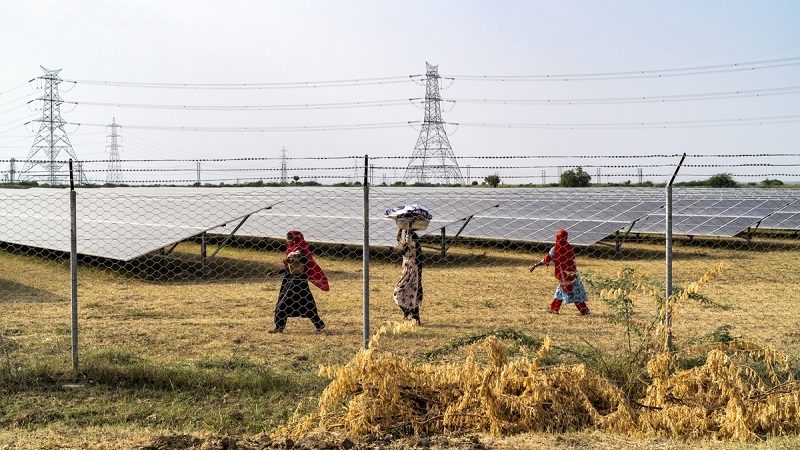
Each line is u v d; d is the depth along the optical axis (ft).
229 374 28.19
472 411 22.66
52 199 98.63
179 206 79.36
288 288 37.73
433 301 47.16
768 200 93.61
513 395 23.08
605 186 116.67
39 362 29.01
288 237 38.42
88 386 26.73
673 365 26.00
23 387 26.27
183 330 37.93
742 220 81.20
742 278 56.24
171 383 26.53
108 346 33.94
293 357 32.04
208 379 27.04
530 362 24.03
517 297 48.78
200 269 61.87
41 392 26.02
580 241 69.15
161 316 42.42
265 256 71.51
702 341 26.84
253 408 24.61
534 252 74.54
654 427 22.08
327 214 76.95
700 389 23.36
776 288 51.29
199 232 59.77
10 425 22.72
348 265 65.51
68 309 44.32
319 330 38.24
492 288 52.42
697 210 87.86
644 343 26.55
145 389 26.45
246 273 61.00
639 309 43.37
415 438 21.18
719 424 21.99
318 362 30.96
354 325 39.68
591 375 23.54
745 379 26.48
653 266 64.03
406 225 39.17
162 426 22.84
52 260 67.51
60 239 68.23
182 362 31.01
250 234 65.67
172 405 24.72
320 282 38.45
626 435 21.48
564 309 44.50
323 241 64.28
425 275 58.95
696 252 75.31
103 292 51.08
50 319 40.88
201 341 35.45
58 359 29.86
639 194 97.14
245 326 39.32
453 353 32.17
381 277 58.49
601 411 23.12
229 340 35.65
